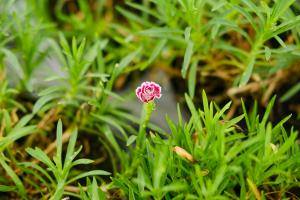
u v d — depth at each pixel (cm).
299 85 98
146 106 85
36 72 106
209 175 83
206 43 101
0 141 87
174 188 78
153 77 111
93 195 81
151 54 105
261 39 91
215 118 82
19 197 94
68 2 118
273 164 87
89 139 101
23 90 104
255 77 104
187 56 90
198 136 85
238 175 87
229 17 98
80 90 105
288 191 91
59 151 84
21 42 103
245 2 88
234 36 108
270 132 80
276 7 88
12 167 95
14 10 106
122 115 97
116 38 104
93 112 98
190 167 84
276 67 97
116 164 99
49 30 111
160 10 107
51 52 108
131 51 110
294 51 94
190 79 96
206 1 99
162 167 78
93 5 119
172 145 84
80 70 93
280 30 90
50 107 102
